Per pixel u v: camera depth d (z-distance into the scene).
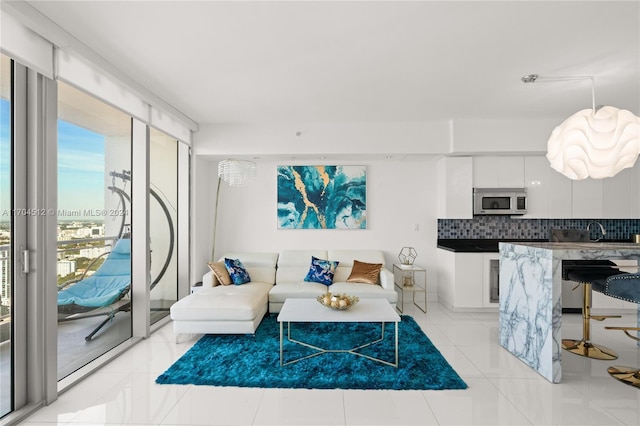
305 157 5.00
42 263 2.30
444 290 5.00
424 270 4.69
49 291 2.33
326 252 5.08
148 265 3.65
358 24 2.30
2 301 2.15
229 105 3.96
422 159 5.15
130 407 2.29
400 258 5.28
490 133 4.50
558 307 2.63
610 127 2.38
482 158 4.84
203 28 2.35
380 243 5.29
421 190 5.28
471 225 5.23
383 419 2.17
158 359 3.08
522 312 3.03
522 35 2.44
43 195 2.31
